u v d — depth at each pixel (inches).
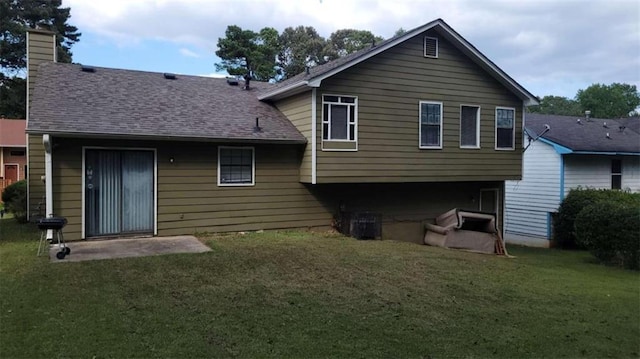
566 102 2314.2
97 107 416.2
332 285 272.7
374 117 481.7
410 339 194.4
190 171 431.8
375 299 249.3
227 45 1441.9
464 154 538.6
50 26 1472.7
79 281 256.7
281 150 476.7
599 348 198.2
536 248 675.4
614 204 492.7
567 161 690.2
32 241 376.5
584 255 567.5
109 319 199.6
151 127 402.6
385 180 488.4
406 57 498.0
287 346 179.6
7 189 607.2
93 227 395.2
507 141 571.5
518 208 748.6
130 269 285.9
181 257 322.3
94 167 394.6
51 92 423.8
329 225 505.7
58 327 189.0
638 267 440.5
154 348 172.2
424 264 348.5
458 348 188.4
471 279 310.5
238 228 456.4
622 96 2150.6
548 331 215.6
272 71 1493.6
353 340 189.5
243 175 460.1
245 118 478.0
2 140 1149.1
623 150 716.7
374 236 472.1
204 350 172.6
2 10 1364.4
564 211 666.8
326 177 458.9
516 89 564.4
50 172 367.2
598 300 280.4
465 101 537.6
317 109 453.1
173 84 530.6
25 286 243.8
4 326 188.7
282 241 407.2
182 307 219.5
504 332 210.4
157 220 418.3
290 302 235.3
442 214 574.2
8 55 1375.5
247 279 275.3
